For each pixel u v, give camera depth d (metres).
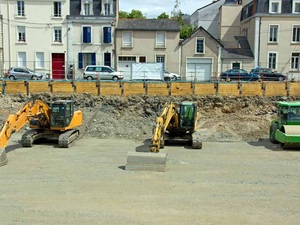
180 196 11.26
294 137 18.50
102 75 37.09
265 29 43.94
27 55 42.72
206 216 9.75
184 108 19.62
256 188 12.16
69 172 13.98
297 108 19.23
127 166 14.28
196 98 29.34
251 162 16.03
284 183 12.78
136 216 9.71
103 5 42.69
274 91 29.95
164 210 10.13
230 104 29.33
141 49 42.94
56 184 12.41
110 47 42.91
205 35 42.72
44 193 11.47
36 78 37.03
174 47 42.88
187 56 42.97
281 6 43.91
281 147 19.77
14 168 14.62
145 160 14.27
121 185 12.31
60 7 42.47
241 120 26.62
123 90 29.59
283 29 43.91
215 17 56.31
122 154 17.53
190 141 20.34
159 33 42.78
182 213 9.94
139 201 10.80
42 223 9.27
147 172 14.01
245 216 9.77
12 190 11.75
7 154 17.36
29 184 12.41
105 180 12.89
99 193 11.49
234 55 43.91
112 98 28.94
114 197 11.12
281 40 44.00
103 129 24.34
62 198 11.02
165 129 18.16
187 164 15.48
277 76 36.97
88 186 12.20
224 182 12.80
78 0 43.31
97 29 42.69
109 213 9.90
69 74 42.59
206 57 42.94
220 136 22.91
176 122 19.56
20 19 42.25
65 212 9.96
